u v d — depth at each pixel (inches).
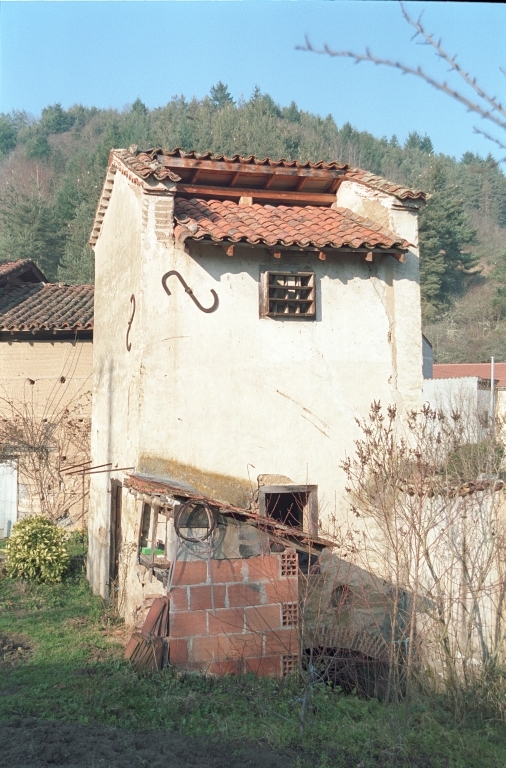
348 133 2933.1
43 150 2723.9
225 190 490.0
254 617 336.2
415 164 2933.1
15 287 793.6
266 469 425.1
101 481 519.5
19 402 711.1
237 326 426.9
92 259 1529.3
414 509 348.5
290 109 3176.7
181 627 326.3
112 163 477.4
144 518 397.7
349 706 314.0
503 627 347.6
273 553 342.0
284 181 490.3
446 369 1400.1
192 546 330.3
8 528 710.5
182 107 3016.7
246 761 244.7
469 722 314.5
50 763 225.1
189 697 291.6
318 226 453.4
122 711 280.1
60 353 717.3
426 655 356.2
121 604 437.4
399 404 448.5
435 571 381.1
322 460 434.0
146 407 408.2
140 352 411.2
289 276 437.7
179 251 420.2
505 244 2092.8
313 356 438.0
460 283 1936.5
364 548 421.4
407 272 458.6
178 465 410.6
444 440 427.5
